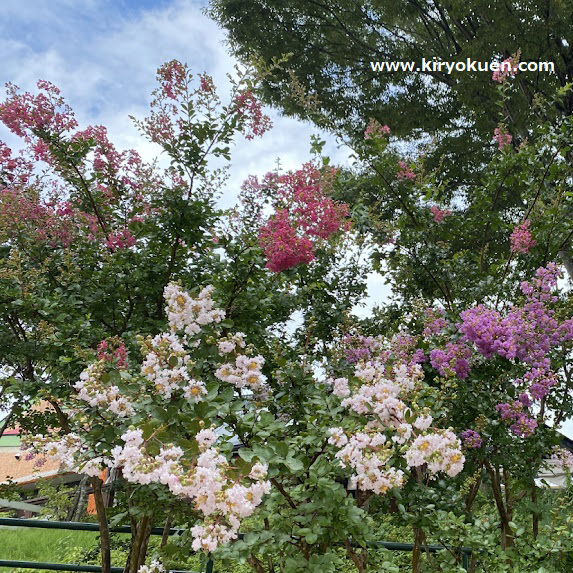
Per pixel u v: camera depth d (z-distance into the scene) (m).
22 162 5.88
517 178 6.62
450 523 3.56
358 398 2.94
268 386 3.65
